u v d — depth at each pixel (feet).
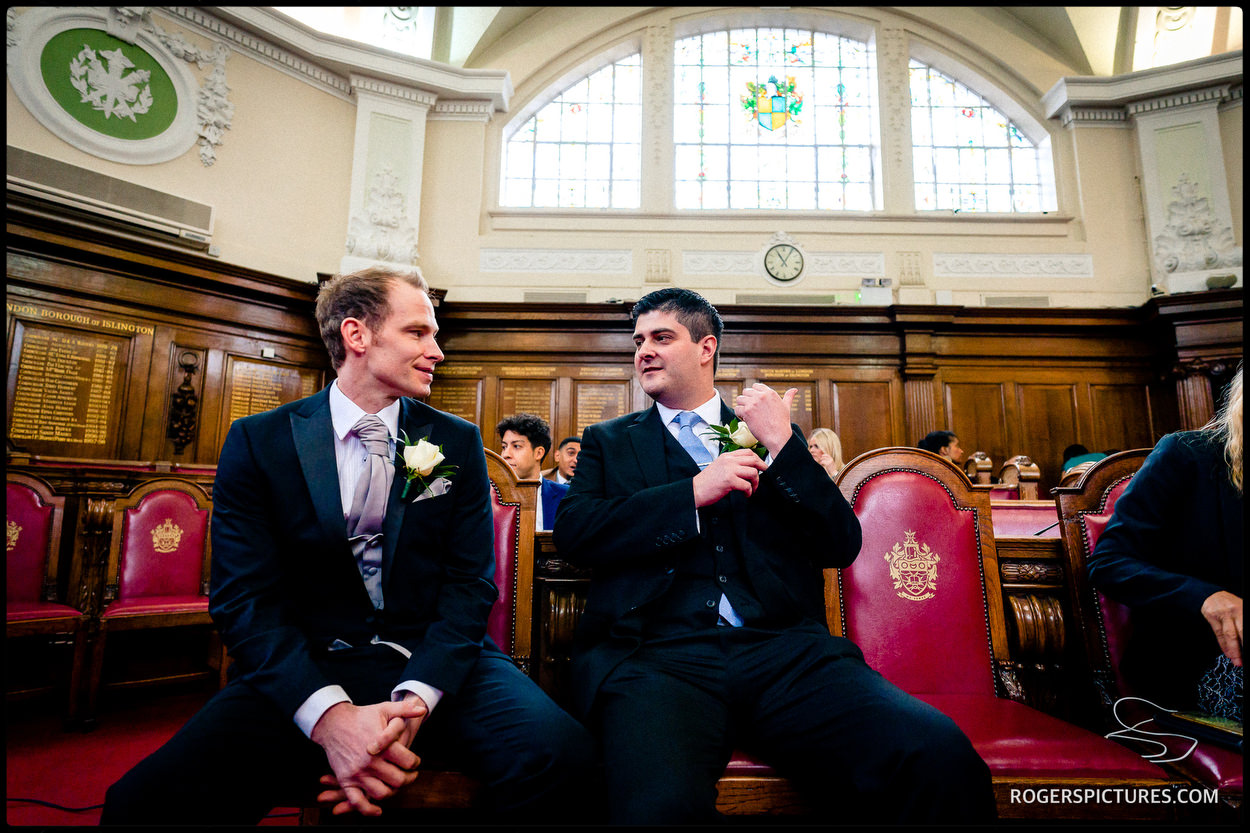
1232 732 5.00
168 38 23.30
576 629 5.82
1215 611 4.99
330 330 5.81
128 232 21.90
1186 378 26.12
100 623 11.37
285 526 5.35
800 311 26.76
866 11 31.48
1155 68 28.60
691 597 5.60
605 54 31.53
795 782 4.83
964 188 30.89
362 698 5.01
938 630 6.47
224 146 24.40
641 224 29.01
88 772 9.21
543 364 26.91
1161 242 28.07
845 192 30.91
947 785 4.14
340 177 26.81
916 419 26.53
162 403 21.58
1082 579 6.72
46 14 21.03
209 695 13.85
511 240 28.63
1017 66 30.94
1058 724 5.43
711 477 5.34
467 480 5.95
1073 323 27.09
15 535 11.87
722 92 31.78
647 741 4.40
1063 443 26.96
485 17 29.60
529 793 4.53
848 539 5.62
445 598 5.54
